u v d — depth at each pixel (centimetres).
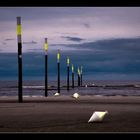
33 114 1928
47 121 1569
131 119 1644
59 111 2120
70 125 1412
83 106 2572
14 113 1992
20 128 1320
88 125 1409
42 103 2981
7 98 4009
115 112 2041
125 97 4238
